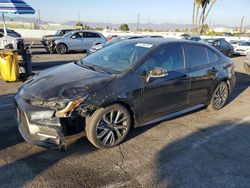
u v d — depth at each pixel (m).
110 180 3.09
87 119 3.58
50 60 13.02
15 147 3.69
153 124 4.76
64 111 3.23
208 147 4.03
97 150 3.73
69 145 3.81
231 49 19.28
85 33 17.75
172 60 4.49
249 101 6.76
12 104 5.48
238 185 3.13
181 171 3.35
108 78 3.73
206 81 5.12
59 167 3.29
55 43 16.53
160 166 3.44
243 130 4.75
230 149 4.00
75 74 3.91
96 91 3.47
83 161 3.45
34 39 30.72
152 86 4.05
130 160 3.54
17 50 7.52
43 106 3.29
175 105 4.61
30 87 3.68
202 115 5.41
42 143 3.34
